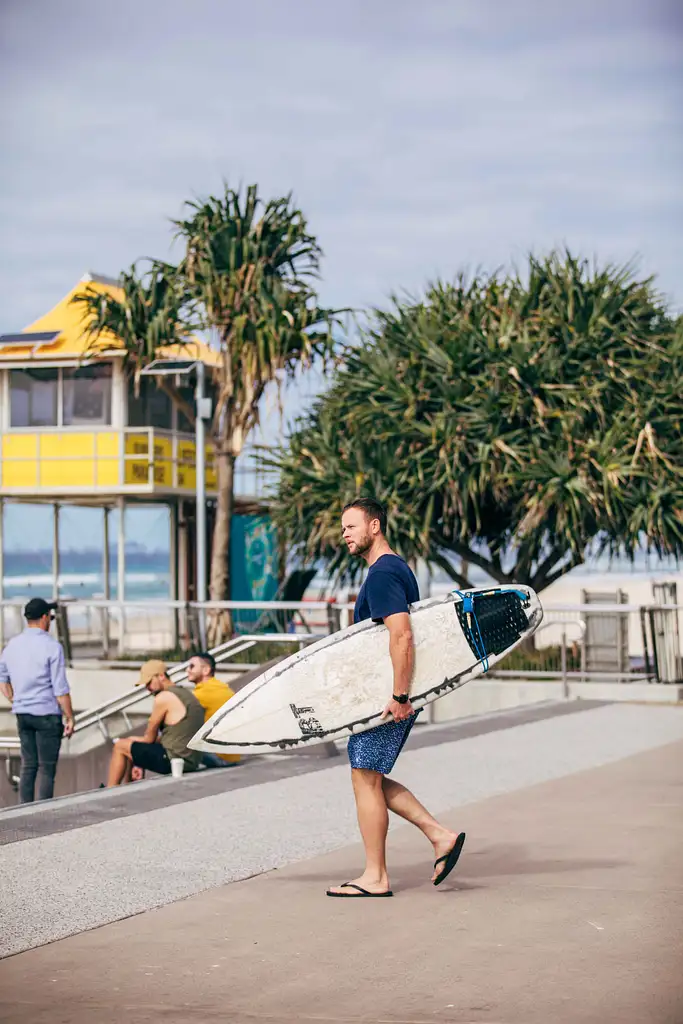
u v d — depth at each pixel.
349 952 5.39
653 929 5.66
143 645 20.48
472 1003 4.67
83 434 28.75
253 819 8.73
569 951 5.33
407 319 24.95
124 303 26.80
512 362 23.30
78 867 7.21
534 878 6.74
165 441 29.00
